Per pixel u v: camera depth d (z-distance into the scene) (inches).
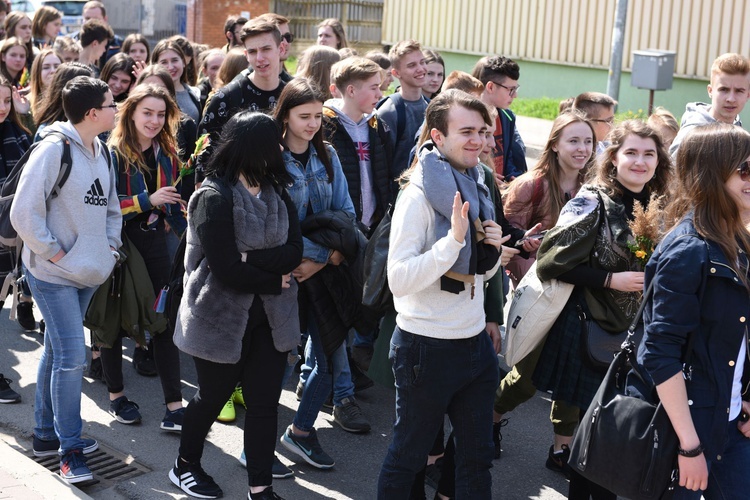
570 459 128.3
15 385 208.2
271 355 152.9
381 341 160.2
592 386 157.2
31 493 153.8
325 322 170.2
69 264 160.2
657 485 118.6
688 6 609.9
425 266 129.2
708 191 115.7
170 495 163.0
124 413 192.1
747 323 116.0
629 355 125.3
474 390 140.0
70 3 698.2
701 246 115.0
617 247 152.6
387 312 159.2
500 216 164.7
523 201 190.4
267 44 217.6
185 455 162.2
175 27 831.1
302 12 882.1
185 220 204.5
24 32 373.4
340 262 171.6
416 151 144.2
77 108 159.6
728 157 114.7
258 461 155.2
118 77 250.8
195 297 149.6
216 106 217.6
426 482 172.1
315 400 175.8
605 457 122.0
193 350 148.5
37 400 174.4
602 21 658.8
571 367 158.9
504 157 237.3
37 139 171.2
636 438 119.3
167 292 164.9
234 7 855.7
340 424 195.5
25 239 156.5
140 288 183.3
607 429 122.0
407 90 224.5
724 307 115.1
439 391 136.3
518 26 710.5
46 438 175.2
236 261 145.0
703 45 606.5
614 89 500.7
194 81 313.0
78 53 317.7
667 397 114.7
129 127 188.7
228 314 148.3
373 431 196.2
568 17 678.5
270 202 149.0
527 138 535.8
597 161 161.5
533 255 189.8
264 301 150.3
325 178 173.0
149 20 810.8
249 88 220.7
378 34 874.8
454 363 135.9
